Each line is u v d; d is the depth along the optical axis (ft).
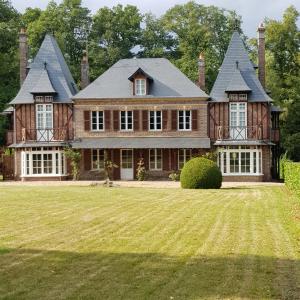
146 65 131.44
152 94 126.82
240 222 49.49
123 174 128.57
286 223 48.75
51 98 128.67
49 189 87.81
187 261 33.01
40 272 30.25
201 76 134.82
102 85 129.39
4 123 157.48
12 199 69.77
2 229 44.93
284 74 163.94
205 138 125.90
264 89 131.13
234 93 125.49
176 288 27.07
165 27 197.26
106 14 197.06
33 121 129.08
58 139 128.67
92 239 40.37
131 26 198.59
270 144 123.13
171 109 126.52
